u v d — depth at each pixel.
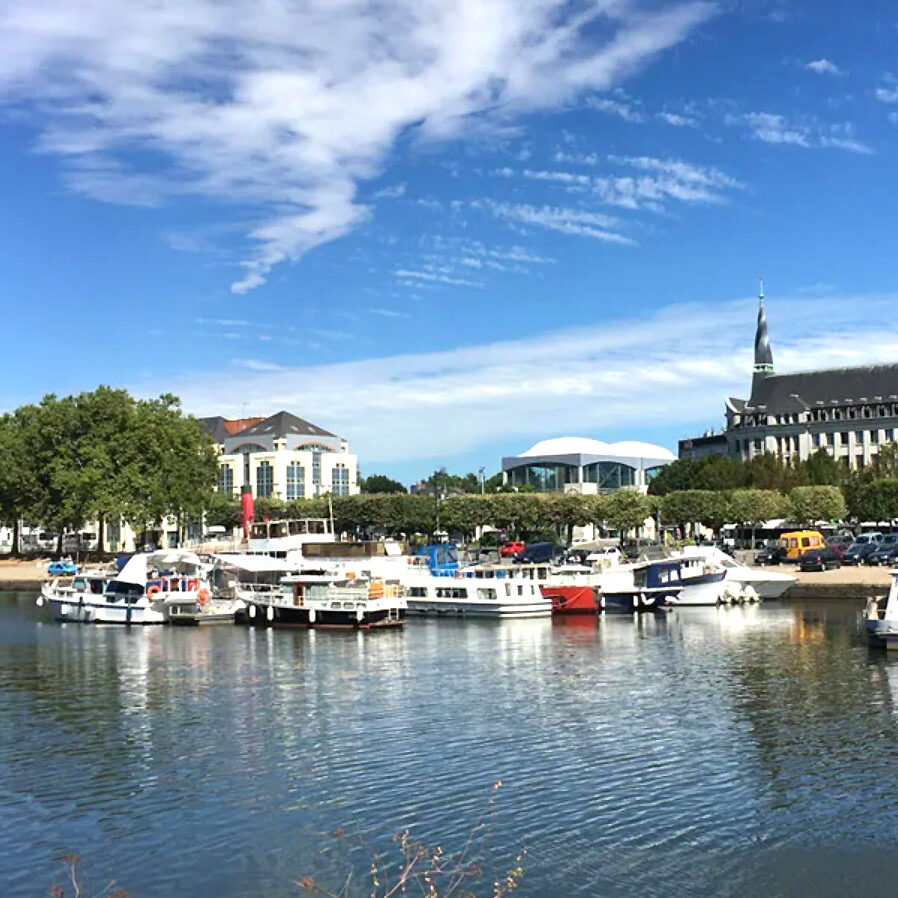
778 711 42.06
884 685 46.91
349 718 41.94
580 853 27.31
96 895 25.47
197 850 27.98
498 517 150.25
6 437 139.00
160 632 72.50
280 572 82.88
